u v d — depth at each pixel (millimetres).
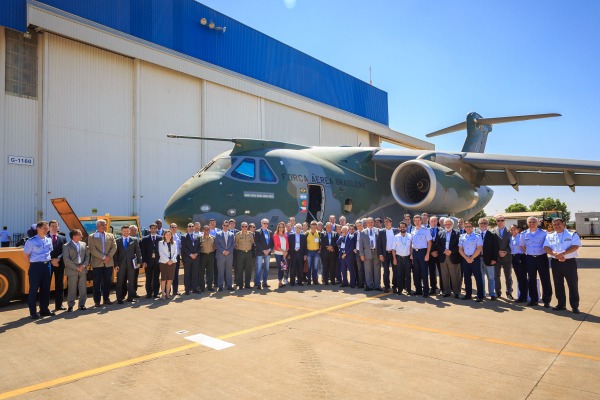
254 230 9914
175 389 3670
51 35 17672
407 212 15320
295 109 29344
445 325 5895
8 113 16500
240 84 24891
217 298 8250
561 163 12469
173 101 21891
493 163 13234
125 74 20125
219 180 10836
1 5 15859
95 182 18797
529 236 7324
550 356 4496
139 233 11383
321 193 12461
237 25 25828
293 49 29859
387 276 8797
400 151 14203
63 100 17953
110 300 8492
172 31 22078
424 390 3596
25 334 5695
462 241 7914
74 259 7312
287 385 3730
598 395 3463
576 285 6672
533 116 17703
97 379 3943
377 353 4617
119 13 19828
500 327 5770
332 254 10125
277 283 10414
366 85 37312
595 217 43500
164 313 6898
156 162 21000
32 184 16953
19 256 7930
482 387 3650
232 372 4062
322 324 5961
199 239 9078
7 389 3740
